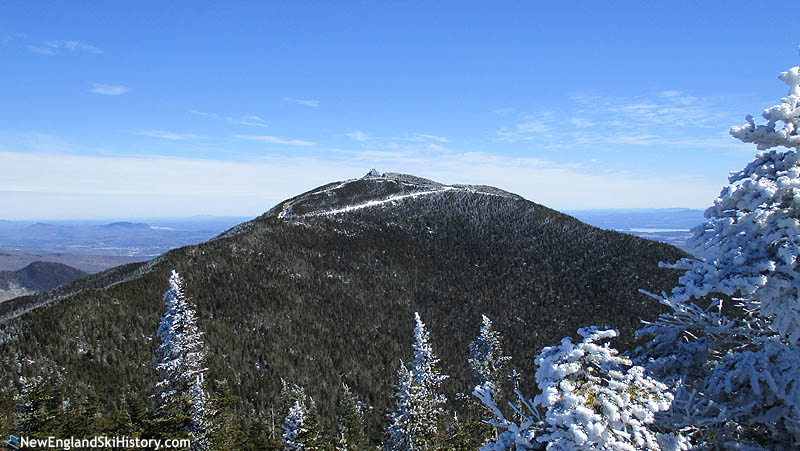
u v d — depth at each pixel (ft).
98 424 63.82
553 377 22.43
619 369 22.41
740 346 27.20
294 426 71.87
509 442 24.25
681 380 25.73
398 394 76.79
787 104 23.15
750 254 23.26
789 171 22.79
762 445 24.59
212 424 69.21
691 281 24.49
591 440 19.90
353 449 87.86
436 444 72.08
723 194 25.81
